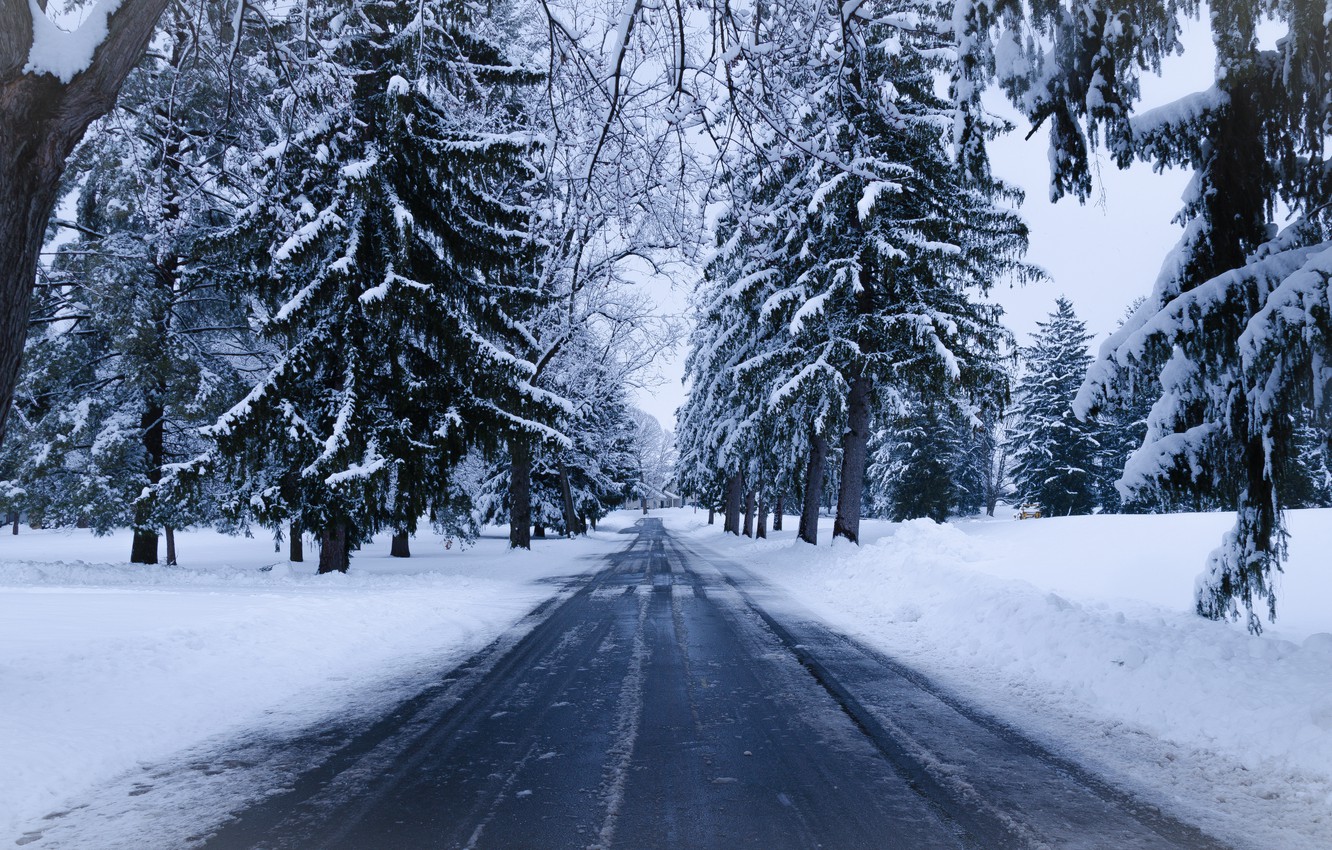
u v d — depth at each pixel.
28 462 18.42
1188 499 7.81
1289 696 5.52
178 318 20.09
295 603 11.69
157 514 19.06
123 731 5.41
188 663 7.33
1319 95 6.94
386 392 17.05
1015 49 7.20
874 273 20.31
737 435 26.48
